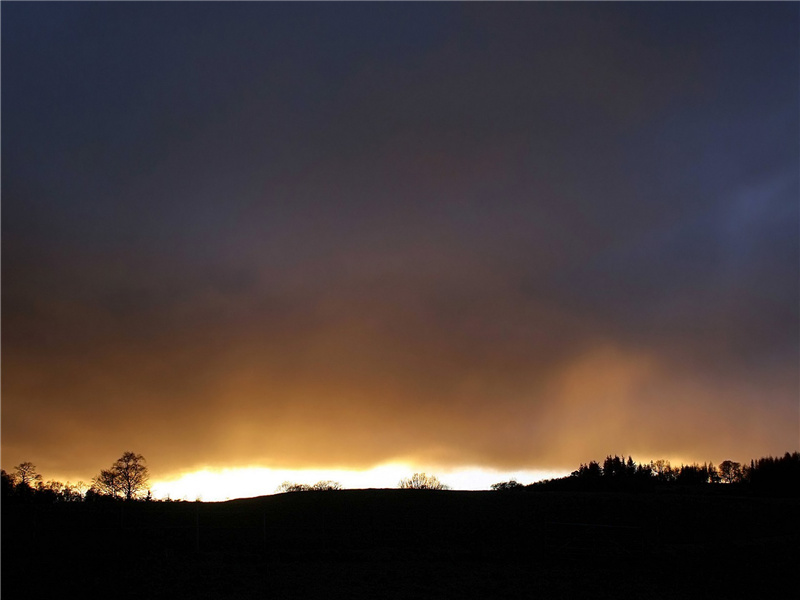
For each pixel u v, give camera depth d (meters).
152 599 27.00
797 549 40.78
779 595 32.09
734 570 36.28
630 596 31.30
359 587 31.12
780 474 93.81
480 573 35.38
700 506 60.31
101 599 26.48
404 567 36.16
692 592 32.31
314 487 91.62
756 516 56.31
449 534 48.41
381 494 65.88
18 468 59.12
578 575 35.38
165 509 51.88
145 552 35.94
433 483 97.12
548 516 56.19
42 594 26.58
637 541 45.44
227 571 32.78
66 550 34.78
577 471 114.06
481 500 63.00
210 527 46.12
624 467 116.25
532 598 30.61
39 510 45.19
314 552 39.28
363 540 44.88
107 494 65.62
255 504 60.16
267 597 28.48
